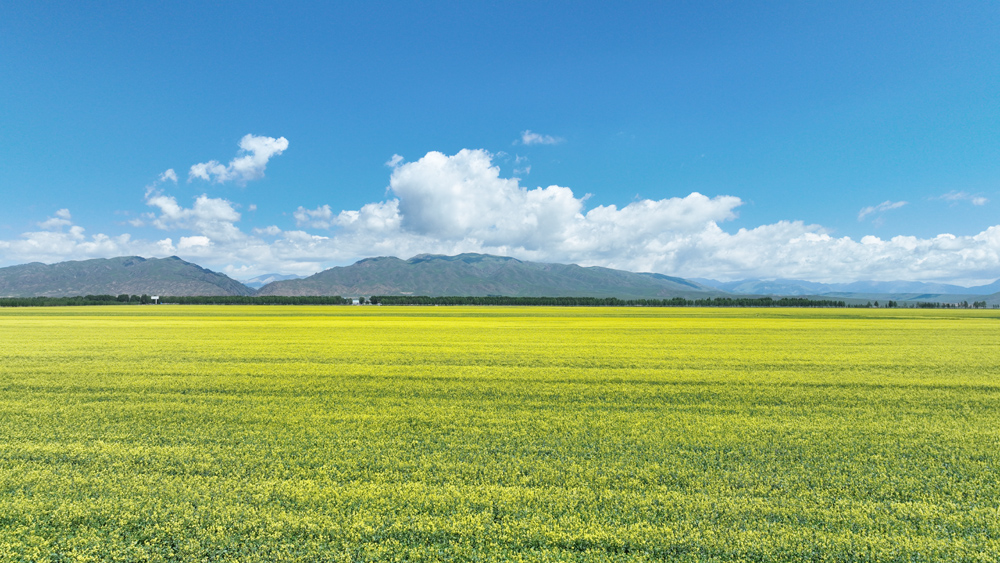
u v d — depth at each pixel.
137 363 21.41
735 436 10.66
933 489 7.89
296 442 10.18
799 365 21.41
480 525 6.61
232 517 6.85
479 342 31.38
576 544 6.28
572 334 38.09
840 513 7.00
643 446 9.95
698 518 6.88
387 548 6.10
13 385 16.34
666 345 29.84
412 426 11.47
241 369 19.86
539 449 9.72
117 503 7.22
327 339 33.12
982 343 31.34
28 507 7.10
